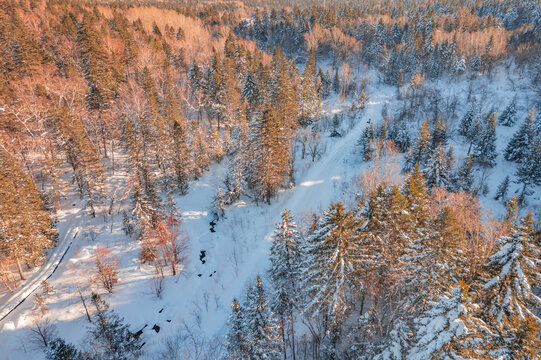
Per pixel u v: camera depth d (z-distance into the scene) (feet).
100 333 97.86
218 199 157.28
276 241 98.94
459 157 183.62
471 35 316.40
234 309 80.84
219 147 192.75
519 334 47.67
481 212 123.13
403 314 73.26
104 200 166.20
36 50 205.05
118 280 126.52
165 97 221.66
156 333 109.29
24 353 101.19
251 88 225.56
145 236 130.41
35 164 175.22
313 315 80.89
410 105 263.90
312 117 237.04
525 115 229.86
